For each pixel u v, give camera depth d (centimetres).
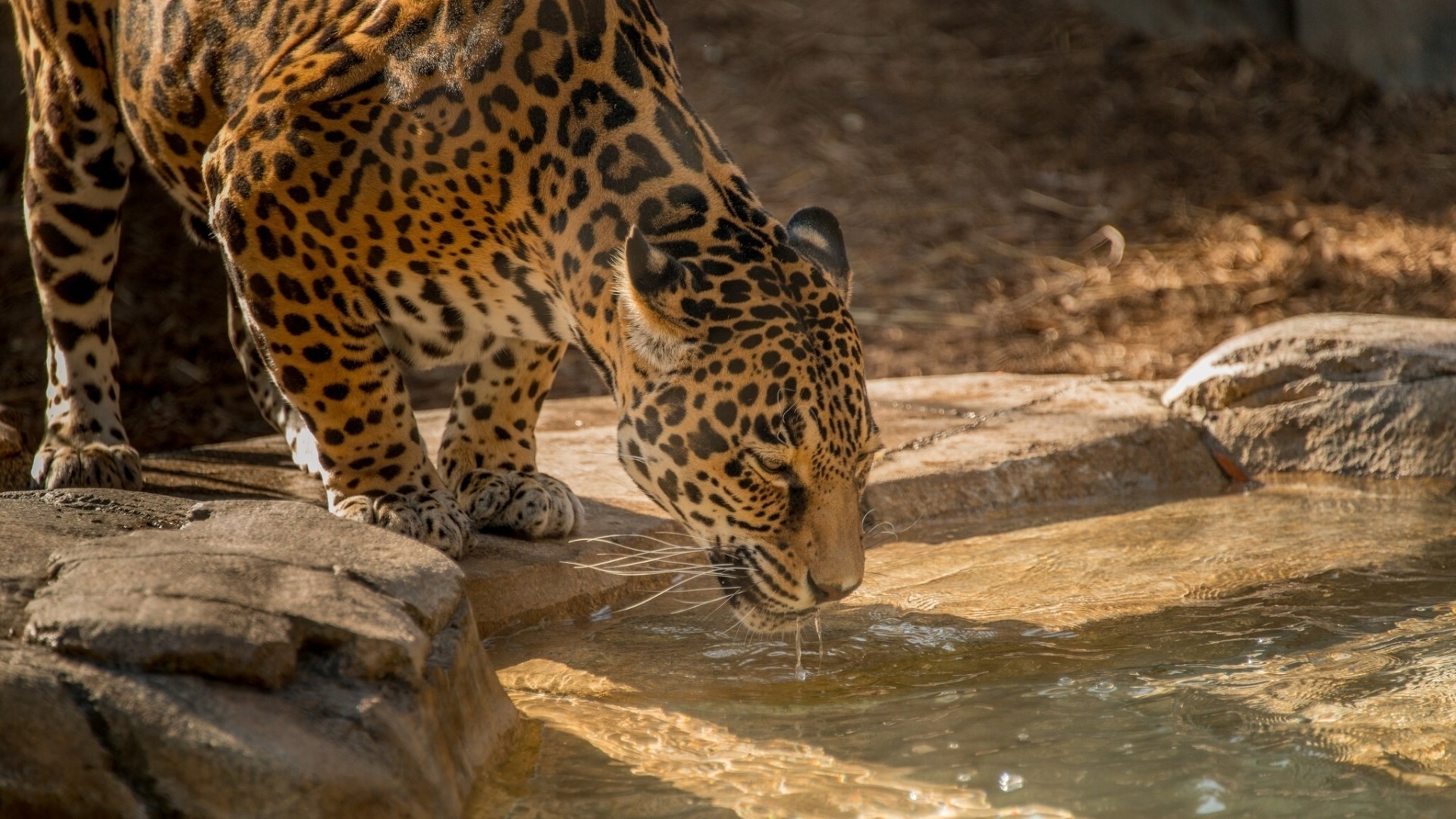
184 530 569
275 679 473
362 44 694
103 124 839
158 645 459
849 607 781
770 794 537
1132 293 1662
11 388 1410
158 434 1366
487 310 732
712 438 643
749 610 674
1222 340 1517
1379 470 1056
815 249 701
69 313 853
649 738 596
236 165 688
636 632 744
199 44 762
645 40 727
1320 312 1558
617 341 677
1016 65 2330
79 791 426
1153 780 546
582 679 670
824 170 2016
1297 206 1872
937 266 1773
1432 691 637
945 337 1581
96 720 439
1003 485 1009
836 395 640
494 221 689
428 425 1099
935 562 870
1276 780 543
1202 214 1881
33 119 851
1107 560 867
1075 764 562
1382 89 2159
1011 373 1420
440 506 748
